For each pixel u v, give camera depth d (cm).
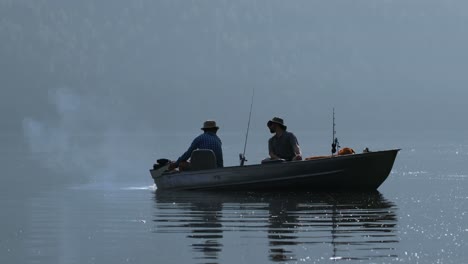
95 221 4425
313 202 5116
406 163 10812
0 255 3531
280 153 5722
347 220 4356
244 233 3966
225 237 3866
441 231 3997
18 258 3472
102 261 3412
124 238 3878
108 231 4088
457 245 3653
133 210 4850
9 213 4812
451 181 7000
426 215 4547
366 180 5644
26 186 6812
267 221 4334
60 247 3684
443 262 3347
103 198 5581
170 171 5972
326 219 4397
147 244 3722
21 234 4022
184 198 5406
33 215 4712
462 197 5497
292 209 4797
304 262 3350
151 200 5356
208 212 4697
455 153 15000
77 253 3556
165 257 3459
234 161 11494
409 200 5278
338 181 5612
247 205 4981
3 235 3997
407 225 4188
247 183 5659
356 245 3656
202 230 4066
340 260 3375
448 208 4862
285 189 5644
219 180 5734
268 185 5638
